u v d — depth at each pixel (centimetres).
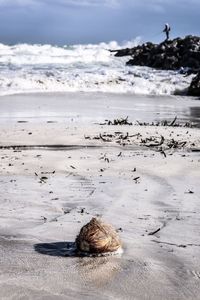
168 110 2286
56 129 1485
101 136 1371
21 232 589
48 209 704
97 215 675
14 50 6494
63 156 1119
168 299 410
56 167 1012
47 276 451
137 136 1406
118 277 453
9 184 864
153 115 2047
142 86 3409
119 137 1380
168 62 4853
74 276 453
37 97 2619
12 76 3150
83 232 517
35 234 582
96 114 1998
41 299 403
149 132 1482
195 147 1272
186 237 580
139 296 414
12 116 1839
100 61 5612
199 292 425
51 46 7038
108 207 720
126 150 1217
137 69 4647
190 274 464
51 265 480
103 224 528
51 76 3322
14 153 1147
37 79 3103
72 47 7212
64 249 528
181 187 855
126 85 3384
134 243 554
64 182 888
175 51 4953
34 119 1769
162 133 1470
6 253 512
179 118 1967
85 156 1124
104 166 1023
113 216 672
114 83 3394
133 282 442
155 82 3525
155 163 1054
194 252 527
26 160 1071
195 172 977
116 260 497
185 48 4900
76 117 1870
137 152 1188
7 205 721
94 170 988
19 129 1478
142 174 957
